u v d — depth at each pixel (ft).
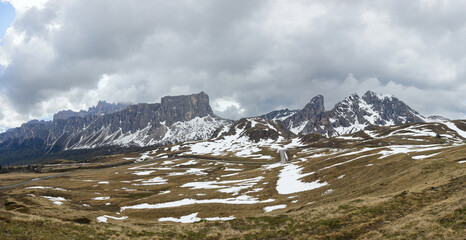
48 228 98.37
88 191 387.96
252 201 228.84
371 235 86.17
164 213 215.72
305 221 113.09
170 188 392.88
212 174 553.64
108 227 118.62
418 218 84.84
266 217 130.00
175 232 114.62
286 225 112.47
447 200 97.14
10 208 192.13
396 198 117.19
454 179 124.36
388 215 101.91
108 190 398.83
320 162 361.92
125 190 393.70
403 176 167.02
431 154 228.84
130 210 244.01
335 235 93.45
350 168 262.26
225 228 119.34
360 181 206.08
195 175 549.54
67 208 213.05
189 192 313.94
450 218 77.71
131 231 113.80
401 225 83.82
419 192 118.62
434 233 71.20
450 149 227.20
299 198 211.61
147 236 107.76
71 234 96.22
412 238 73.31
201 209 214.48
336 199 171.01
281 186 279.69
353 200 132.46
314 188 238.07
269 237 102.58
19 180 622.54
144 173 645.10
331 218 109.50
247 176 421.59
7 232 85.76
